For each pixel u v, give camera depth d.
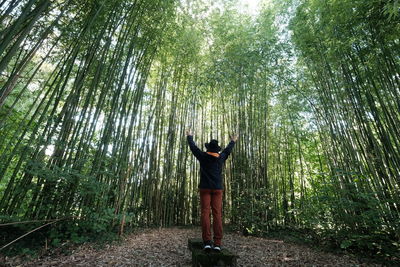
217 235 2.36
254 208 4.91
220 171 2.54
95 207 3.61
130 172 4.49
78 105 3.68
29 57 2.68
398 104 3.12
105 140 3.67
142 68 4.61
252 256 3.06
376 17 3.04
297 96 5.33
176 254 2.93
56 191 3.14
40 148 3.11
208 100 6.73
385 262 2.77
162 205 5.71
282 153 6.24
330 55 3.92
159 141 5.84
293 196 5.41
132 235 4.11
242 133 5.62
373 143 3.44
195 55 6.04
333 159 4.21
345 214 3.35
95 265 2.37
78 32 3.48
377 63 3.34
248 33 5.49
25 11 2.24
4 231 2.89
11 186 2.94
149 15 4.27
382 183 3.34
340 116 3.93
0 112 3.47
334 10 3.48
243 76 5.43
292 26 4.84
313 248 3.58
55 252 2.72
